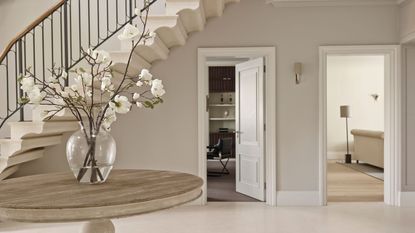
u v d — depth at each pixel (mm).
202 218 4270
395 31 4742
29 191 1810
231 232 3750
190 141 4871
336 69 10031
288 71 4805
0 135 5066
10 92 5113
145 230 3836
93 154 1979
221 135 9539
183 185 1944
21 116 3865
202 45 4848
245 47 4805
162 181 2068
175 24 3775
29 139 3887
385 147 4883
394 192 4789
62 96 1974
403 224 3973
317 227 3893
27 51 5145
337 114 10016
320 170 4781
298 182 4824
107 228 1995
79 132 2021
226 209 4664
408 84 4766
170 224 4039
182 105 4875
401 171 4766
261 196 5090
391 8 4734
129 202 1591
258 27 4812
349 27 4766
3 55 3861
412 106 4766
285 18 4805
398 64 4723
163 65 4867
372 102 10016
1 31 5199
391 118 4777
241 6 4816
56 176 2270
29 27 3918
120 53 3771
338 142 9984
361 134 8398
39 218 1510
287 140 4820
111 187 1894
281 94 4820
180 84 4871
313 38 4785
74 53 5098
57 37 5164
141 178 2170
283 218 4238
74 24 5117
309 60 4785
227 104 9680
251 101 5375
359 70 10016
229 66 9523
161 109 4883
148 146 4895
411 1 4375
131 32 1986
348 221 4098
